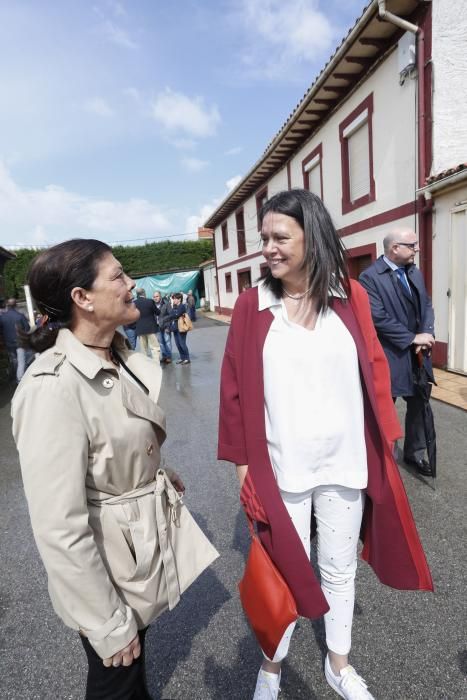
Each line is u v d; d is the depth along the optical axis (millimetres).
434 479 3119
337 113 8367
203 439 4523
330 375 1339
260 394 1367
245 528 2777
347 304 1393
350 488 1419
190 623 2018
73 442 1001
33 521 976
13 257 13352
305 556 1361
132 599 1183
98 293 1126
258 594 1355
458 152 6023
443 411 4516
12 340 8727
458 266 5703
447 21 5711
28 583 2402
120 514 1155
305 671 1728
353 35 6266
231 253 19188
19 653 1917
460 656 1736
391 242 3006
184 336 9273
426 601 2035
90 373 1056
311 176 10180
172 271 29234
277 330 1343
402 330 2930
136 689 1236
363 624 1926
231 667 1777
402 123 6504
